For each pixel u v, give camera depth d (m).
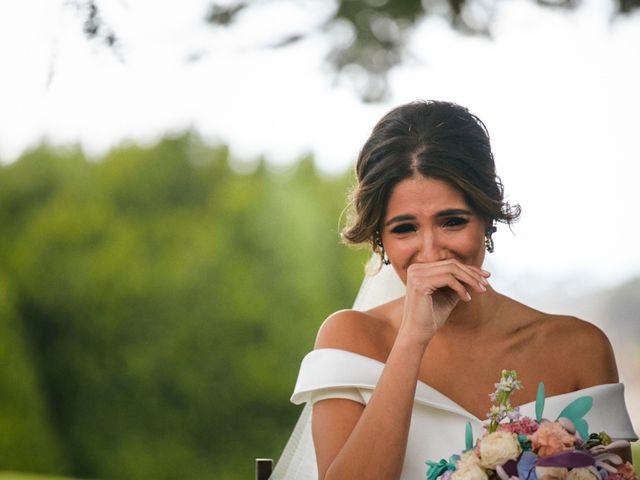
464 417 3.10
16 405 12.14
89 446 12.07
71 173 12.50
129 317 12.05
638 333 9.84
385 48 5.15
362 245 3.11
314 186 12.06
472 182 2.83
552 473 2.34
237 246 11.98
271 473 3.38
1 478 11.95
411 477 3.07
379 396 2.82
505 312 3.28
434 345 3.22
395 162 2.86
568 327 3.28
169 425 11.92
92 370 12.10
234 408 11.80
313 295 11.79
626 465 2.46
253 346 11.83
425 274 2.82
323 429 3.06
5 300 12.24
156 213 12.19
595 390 3.13
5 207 12.50
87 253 12.22
